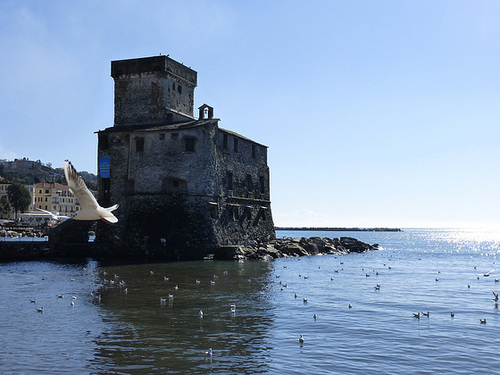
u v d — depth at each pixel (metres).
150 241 63.47
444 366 18.34
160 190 65.25
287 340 21.83
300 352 19.97
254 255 68.62
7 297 32.12
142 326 24.17
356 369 17.89
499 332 23.77
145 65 72.50
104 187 69.88
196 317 26.45
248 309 28.94
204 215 65.31
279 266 58.50
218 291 35.94
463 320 26.56
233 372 17.38
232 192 74.00
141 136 67.00
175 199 64.44
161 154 65.94
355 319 26.48
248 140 81.12
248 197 80.25
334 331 23.62
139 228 64.31
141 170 66.38
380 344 21.31
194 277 44.53
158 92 72.12
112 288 36.62
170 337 22.11
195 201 64.94
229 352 19.86
